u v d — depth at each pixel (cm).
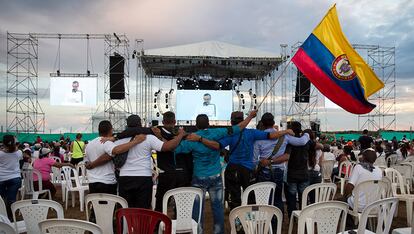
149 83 2547
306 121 2547
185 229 454
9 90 2416
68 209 870
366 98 659
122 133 500
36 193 841
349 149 1123
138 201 485
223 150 584
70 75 2422
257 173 566
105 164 503
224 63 2305
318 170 686
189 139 480
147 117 2444
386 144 1697
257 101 2684
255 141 569
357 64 661
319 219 386
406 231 366
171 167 515
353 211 527
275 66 2369
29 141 2477
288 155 562
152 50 2155
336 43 660
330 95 661
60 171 1066
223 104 2283
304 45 667
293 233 614
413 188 1034
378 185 527
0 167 685
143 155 488
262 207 394
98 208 447
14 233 339
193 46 2183
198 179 490
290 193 590
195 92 2269
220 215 494
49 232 332
